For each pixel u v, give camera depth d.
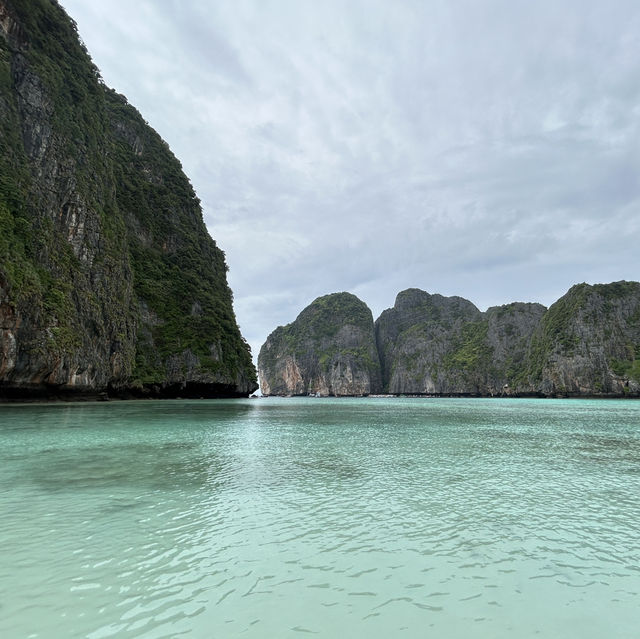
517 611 4.75
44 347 32.09
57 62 45.28
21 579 5.19
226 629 4.27
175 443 16.72
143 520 7.46
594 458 14.44
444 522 7.62
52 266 36.19
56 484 9.77
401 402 80.56
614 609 4.84
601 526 7.48
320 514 7.98
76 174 43.06
